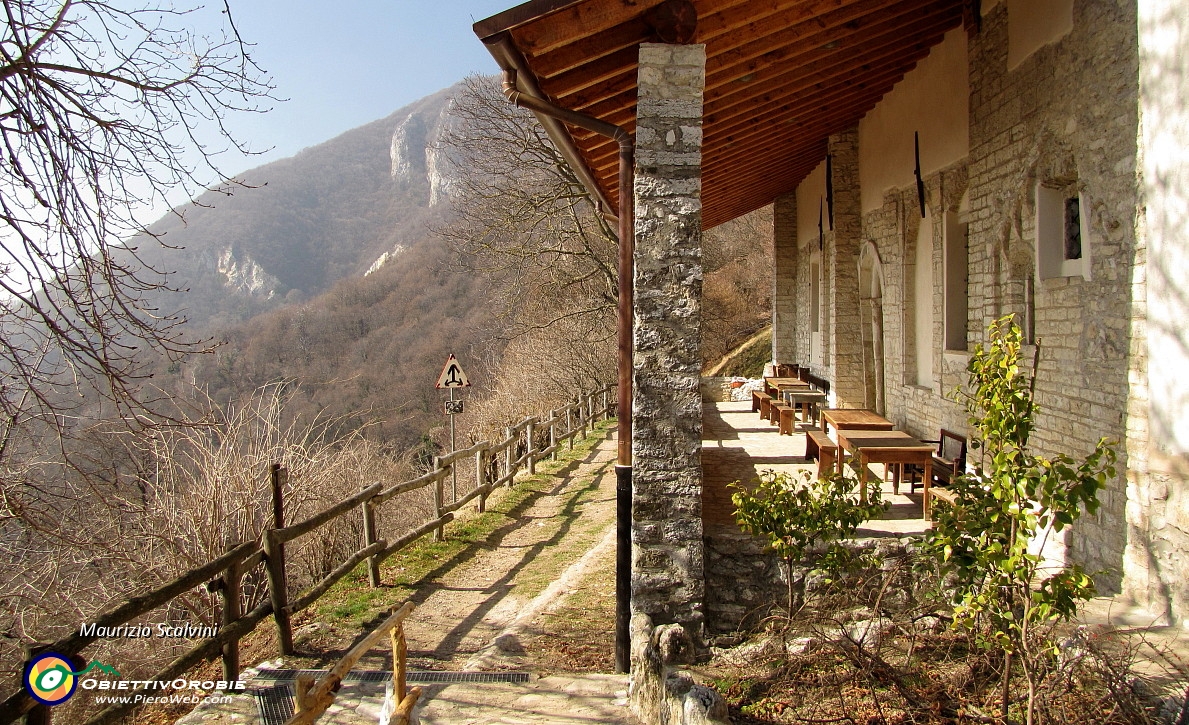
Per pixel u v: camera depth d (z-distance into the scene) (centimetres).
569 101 513
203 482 650
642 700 393
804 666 390
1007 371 293
